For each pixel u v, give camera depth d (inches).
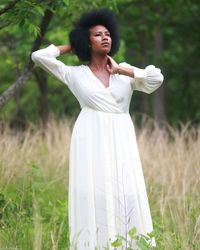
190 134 421.7
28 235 265.1
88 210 242.7
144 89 253.9
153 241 248.2
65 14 377.4
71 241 245.8
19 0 297.9
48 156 427.2
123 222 242.8
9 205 304.3
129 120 251.3
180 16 779.4
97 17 253.3
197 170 348.5
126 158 245.9
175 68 909.2
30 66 336.2
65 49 256.4
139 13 726.5
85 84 246.2
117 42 258.4
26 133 435.2
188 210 294.7
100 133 244.4
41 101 576.4
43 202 334.6
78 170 245.4
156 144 424.8
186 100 962.7
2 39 481.1
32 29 305.9
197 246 254.5
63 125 469.1
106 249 235.8
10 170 348.5
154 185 361.1
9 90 330.3
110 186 242.7
